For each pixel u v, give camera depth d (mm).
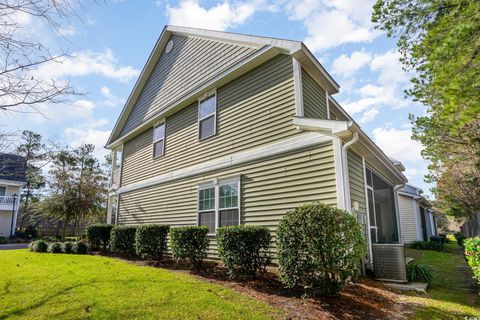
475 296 5070
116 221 13203
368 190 7848
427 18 4875
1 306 4051
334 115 9531
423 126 8062
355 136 5566
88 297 4375
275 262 6234
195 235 6445
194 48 9938
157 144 11297
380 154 7223
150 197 11078
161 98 11312
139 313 3729
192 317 3596
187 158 9430
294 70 6684
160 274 5848
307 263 4301
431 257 11258
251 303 4066
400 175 9547
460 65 4273
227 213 7551
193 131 9422
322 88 7938
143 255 7941
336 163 5543
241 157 7477
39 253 10258
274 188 6547
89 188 15141
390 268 5734
